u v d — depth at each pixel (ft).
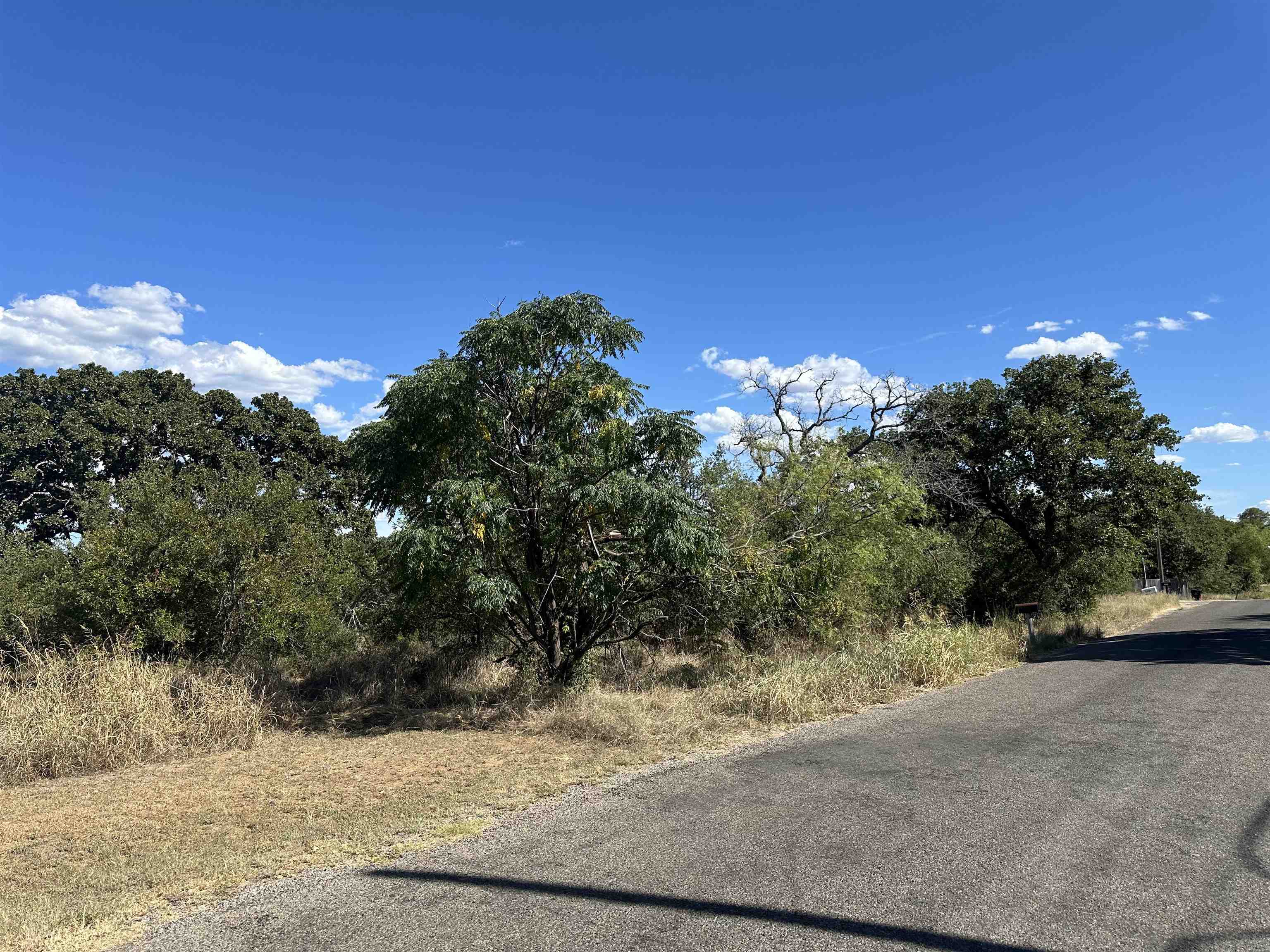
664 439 34.55
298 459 92.89
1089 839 15.74
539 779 22.57
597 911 13.01
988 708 32.22
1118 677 40.47
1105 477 79.25
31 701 26.89
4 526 75.82
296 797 21.45
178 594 36.42
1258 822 16.47
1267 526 321.52
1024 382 86.48
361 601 47.32
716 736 28.27
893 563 55.06
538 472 33.94
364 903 13.76
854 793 19.80
